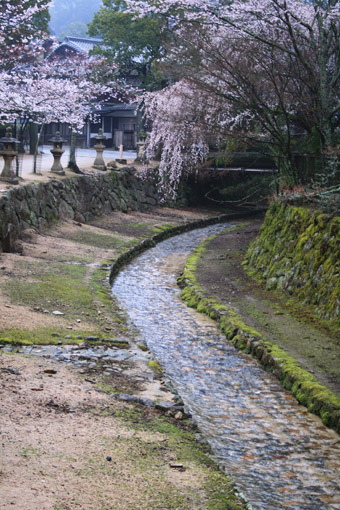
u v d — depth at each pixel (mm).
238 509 4086
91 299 10312
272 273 12516
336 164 12578
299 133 18594
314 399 6770
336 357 8188
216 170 25562
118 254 15453
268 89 14555
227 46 15734
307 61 13906
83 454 4453
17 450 4309
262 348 8469
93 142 40812
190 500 4043
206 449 5219
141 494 3994
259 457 5520
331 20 13547
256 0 14664
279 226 13398
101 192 22141
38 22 27984
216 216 25906
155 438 5102
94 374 6699
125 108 38375
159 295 12422
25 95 19297
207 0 14383
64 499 3723
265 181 25719
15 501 3580
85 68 25609
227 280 13219
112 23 29484
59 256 13844
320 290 10305
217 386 7426
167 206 27031
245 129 19562
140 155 27938
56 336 7867
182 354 8664
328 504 4711
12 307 8789
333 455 5664
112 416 5438
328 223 10914
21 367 6414
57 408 5344
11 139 15656
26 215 15367
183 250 18500
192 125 16828
